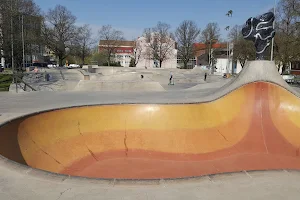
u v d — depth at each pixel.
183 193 3.88
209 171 8.07
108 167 8.34
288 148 9.08
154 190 3.94
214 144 9.60
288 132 9.66
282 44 32.03
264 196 3.87
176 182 4.16
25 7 41.22
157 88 21.19
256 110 10.44
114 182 4.14
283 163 8.30
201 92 18.44
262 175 4.46
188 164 8.56
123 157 9.05
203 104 10.95
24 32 40.12
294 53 30.64
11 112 11.05
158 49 65.50
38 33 47.12
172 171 8.09
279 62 36.53
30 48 42.78
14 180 4.23
